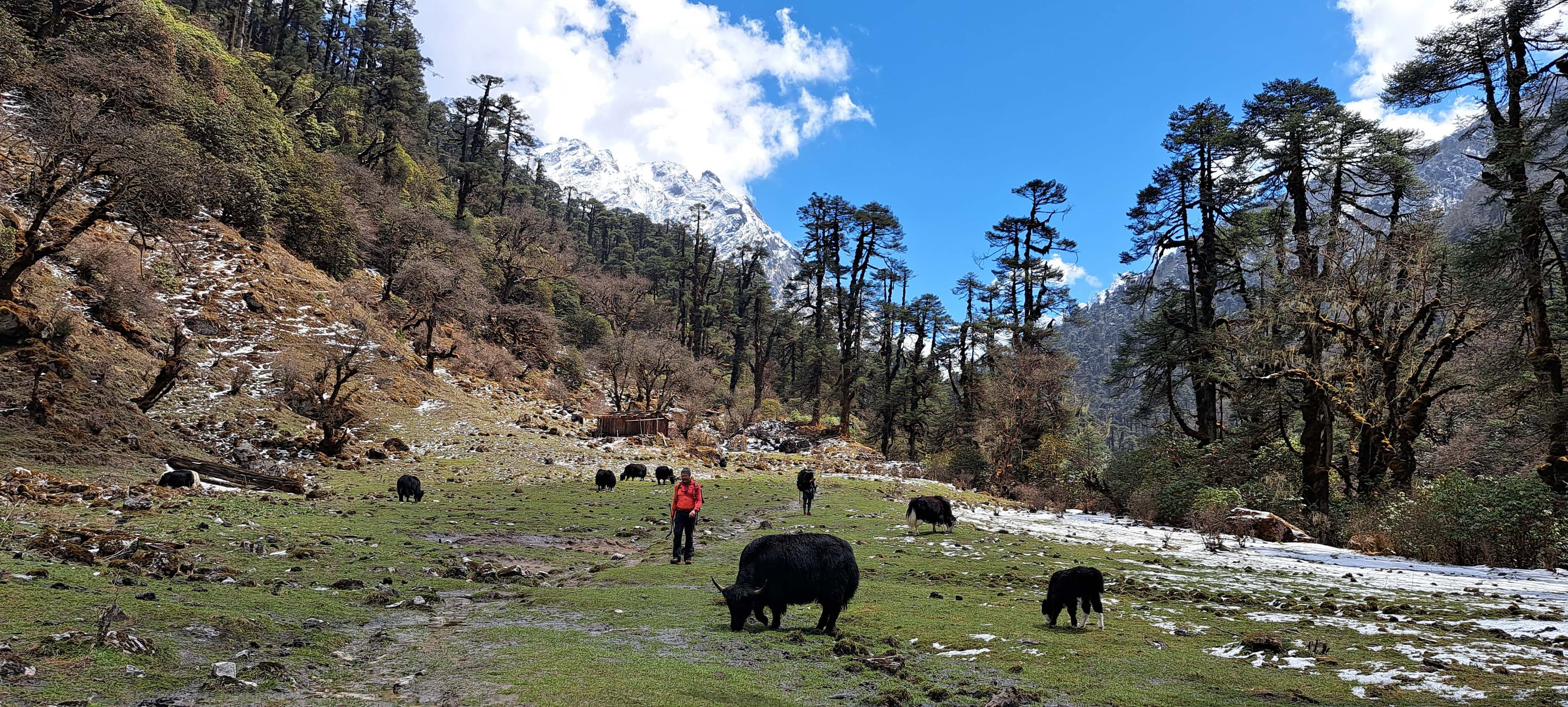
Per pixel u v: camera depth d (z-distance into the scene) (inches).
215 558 373.1
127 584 278.5
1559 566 587.5
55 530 351.3
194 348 1211.2
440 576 401.1
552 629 285.4
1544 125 772.6
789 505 945.5
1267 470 1091.9
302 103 2463.1
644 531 649.0
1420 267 902.4
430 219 2050.9
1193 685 228.5
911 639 290.2
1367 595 420.2
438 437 1283.2
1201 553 647.1
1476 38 899.4
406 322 1862.7
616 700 193.5
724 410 2456.9
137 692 175.5
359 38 3262.8
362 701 189.5
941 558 546.3
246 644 229.5
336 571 373.7
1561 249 871.7
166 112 1284.4
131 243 1285.7
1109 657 262.8
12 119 1019.3
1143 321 1470.2
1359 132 1086.4
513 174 5059.1
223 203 1529.3
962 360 2222.0
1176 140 1355.8
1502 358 886.4
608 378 2596.0
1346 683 228.8
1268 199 1246.9
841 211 2370.8
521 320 2320.4
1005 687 224.4
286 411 1157.1
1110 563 550.3
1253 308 1127.6
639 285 3472.0
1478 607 375.9
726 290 4013.3
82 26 1344.7
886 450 2390.5
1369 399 947.3
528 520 666.2
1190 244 1368.1
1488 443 941.2
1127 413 3846.0
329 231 1840.6
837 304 2385.6
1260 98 1229.1
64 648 188.9
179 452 812.0
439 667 225.0
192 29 1768.0
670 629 291.6
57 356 799.1
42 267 1053.8
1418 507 697.0
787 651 260.8
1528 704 202.5
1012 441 1612.9
